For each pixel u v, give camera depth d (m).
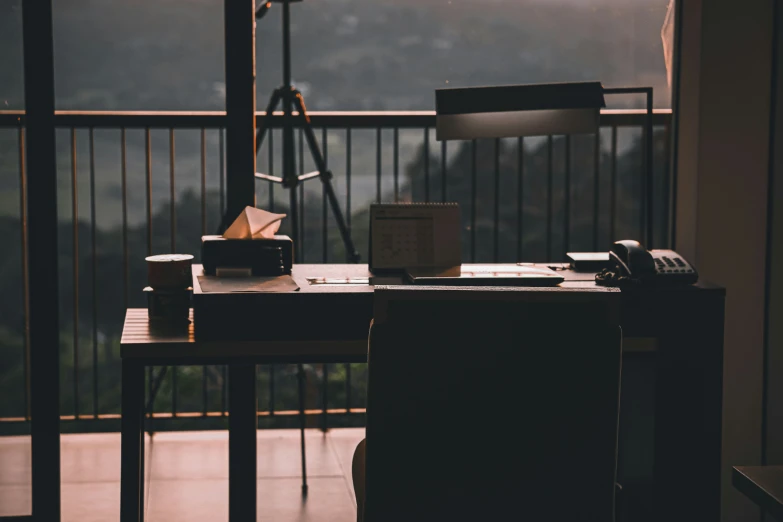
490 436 1.44
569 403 1.43
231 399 2.29
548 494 1.47
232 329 1.91
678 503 2.08
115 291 4.95
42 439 2.40
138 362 1.88
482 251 4.59
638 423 2.24
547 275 2.11
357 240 3.93
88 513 2.56
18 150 2.41
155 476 2.87
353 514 2.59
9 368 2.54
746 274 2.66
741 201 2.65
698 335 2.04
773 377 2.61
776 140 2.58
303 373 2.77
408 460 1.45
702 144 2.62
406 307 1.38
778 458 2.59
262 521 2.53
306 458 3.05
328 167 3.40
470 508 1.48
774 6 2.58
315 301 1.94
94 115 3.21
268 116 3.03
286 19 3.01
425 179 3.40
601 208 4.93
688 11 2.67
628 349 2.05
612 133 3.33
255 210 2.25
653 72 3.03
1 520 2.42
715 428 2.06
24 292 2.57
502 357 1.40
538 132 2.38
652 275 2.06
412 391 1.42
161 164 3.76
